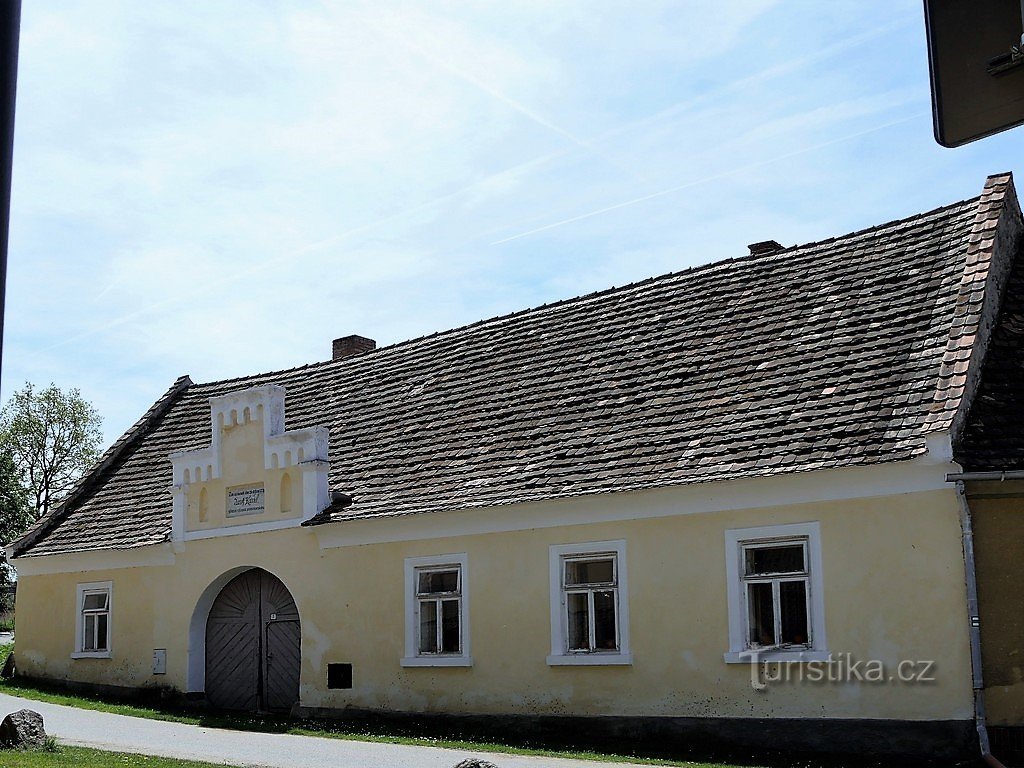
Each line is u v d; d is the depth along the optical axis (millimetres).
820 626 15469
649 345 20812
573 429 19641
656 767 14398
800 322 18969
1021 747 14023
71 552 24875
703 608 16531
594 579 17812
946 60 4906
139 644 23625
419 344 25953
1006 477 14336
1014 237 18516
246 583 22531
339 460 22672
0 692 24188
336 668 20438
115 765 14023
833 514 15562
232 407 22656
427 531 19656
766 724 15766
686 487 16703
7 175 3961
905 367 16516
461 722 18734
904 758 14562
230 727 19359
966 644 14320
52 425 65562
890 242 19562
